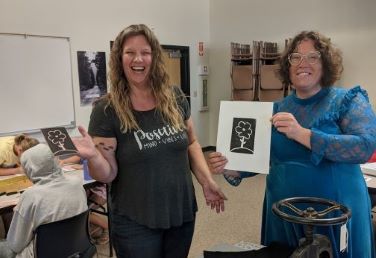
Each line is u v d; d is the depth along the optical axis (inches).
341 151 48.6
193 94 267.7
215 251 52.5
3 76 168.2
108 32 209.8
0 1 164.7
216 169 56.9
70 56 193.5
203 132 279.0
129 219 58.2
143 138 56.6
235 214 148.6
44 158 77.7
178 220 59.4
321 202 48.9
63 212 76.8
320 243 43.3
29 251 76.5
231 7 256.7
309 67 53.9
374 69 198.1
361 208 55.1
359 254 55.3
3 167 116.6
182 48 254.2
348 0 202.7
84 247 84.4
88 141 54.0
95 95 206.5
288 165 56.5
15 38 170.9
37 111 181.9
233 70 234.8
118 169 58.4
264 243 63.3
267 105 54.5
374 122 51.1
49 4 182.2
